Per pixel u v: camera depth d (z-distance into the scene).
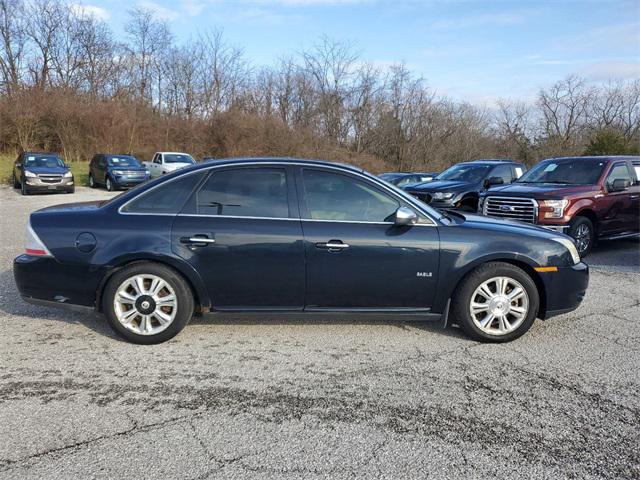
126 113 29.73
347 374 3.37
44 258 3.74
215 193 3.86
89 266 3.71
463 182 9.80
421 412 2.87
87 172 24.30
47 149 27.44
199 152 32.00
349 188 3.93
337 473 2.30
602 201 7.72
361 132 40.09
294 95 38.84
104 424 2.68
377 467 2.35
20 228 9.45
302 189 3.89
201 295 3.79
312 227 3.78
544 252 3.95
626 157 8.39
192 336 4.03
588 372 3.45
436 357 3.68
